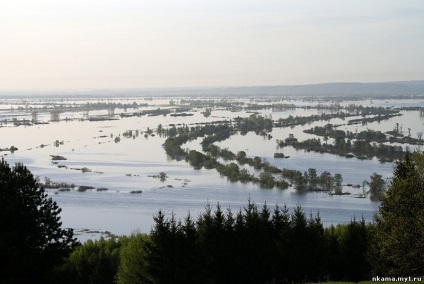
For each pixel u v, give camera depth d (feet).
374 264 217.56
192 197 619.67
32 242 180.14
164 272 194.18
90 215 540.93
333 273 238.27
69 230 197.36
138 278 223.10
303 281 222.89
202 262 203.41
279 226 244.22
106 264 286.46
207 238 216.74
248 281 215.10
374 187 614.75
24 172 193.06
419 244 186.80
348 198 611.06
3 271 168.86
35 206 187.52
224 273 213.66
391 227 199.52
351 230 241.96
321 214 522.06
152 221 513.04
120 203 592.60
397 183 203.82
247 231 217.77
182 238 198.39
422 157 208.03
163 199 608.60
